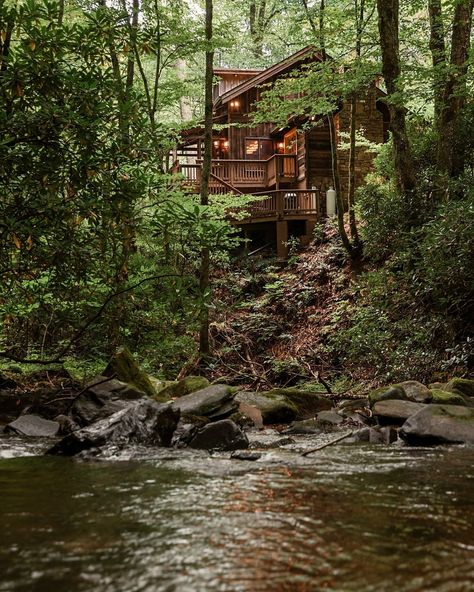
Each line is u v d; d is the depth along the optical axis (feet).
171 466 13.01
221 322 50.83
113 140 16.83
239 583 5.97
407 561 6.64
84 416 19.21
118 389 20.74
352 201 52.75
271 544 7.24
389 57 40.83
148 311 26.11
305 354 45.03
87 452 14.49
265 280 59.31
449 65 35.70
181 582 5.99
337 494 10.11
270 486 10.79
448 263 30.07
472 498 9.80
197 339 45.32
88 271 18.15
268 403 23.68
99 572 6.28
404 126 42.39
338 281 51.98
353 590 5.80
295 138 78.28
